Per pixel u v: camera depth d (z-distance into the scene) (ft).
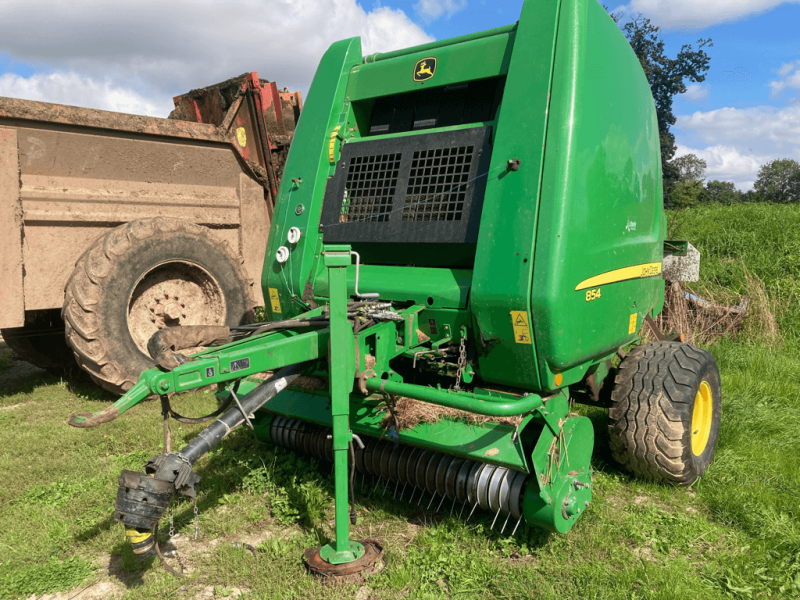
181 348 9.29
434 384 12.61
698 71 128.77
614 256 11.60
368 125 13.99
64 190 18.26
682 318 26.48
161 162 20.42
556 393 10.82
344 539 9.68
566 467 10.36
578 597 9.17
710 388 13.82
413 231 11.75
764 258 31.01
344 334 9.06
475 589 9.36
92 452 15.01
